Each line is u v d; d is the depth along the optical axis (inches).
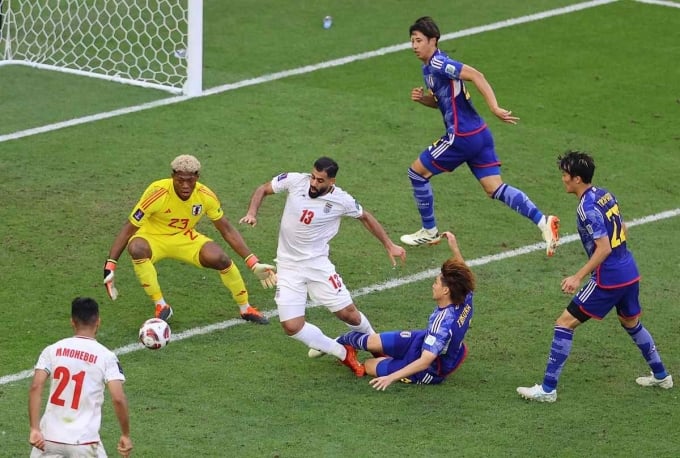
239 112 1777.8
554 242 1255.5
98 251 1325.0
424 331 1063.6
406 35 2149.4
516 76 1958.7
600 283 1005.8
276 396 1034.7
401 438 965.8
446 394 1043.3
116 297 1142.3
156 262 1185.4
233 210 1450.5
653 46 2117.4
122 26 2130.9
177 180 1114.1
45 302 1202.6
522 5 2330.2
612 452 952.3
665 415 1014.4
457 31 2175.2
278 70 1961.1
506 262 1330.0
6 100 1808.6
